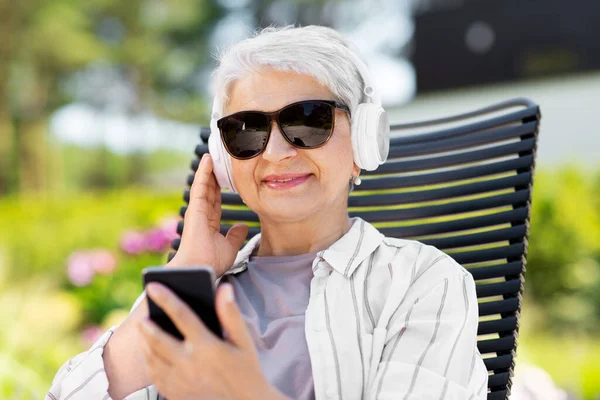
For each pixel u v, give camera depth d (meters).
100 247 7.55
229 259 1.65
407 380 1.32
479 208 2.01
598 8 11.97
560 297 6.39
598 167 6.79
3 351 3.55
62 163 24.94
